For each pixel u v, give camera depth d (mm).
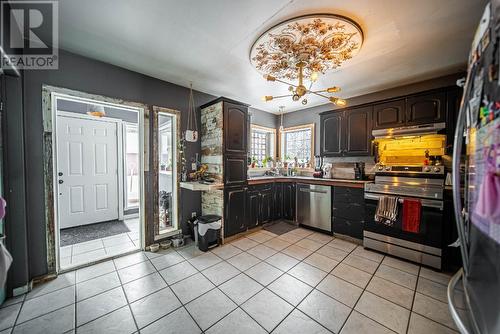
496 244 641
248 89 3268
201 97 3361
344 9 1529
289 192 3895
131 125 4340
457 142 878
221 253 2672
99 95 2328
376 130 2953
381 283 2012
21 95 1837
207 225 2736
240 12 1566
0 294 1674
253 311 1638
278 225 3832
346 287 1947
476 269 783
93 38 1906
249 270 2250
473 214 818
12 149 1797
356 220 3002
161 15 1604
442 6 1501
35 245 2006
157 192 2838
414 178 2486
